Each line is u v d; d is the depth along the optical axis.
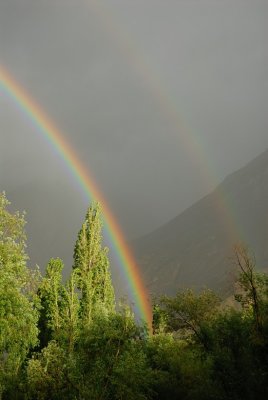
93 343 22.56
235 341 24.41
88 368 22.23
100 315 23.58
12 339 24.52
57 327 38.62
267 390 21.67
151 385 24.62
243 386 22.03
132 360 21.53
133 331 23.05
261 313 23.28
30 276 27.03
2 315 24.02
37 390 22.75
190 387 26.11
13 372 25.59
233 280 25.69
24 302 25.17
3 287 24.52
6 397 25.08
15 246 26.81
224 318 26.11
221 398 22.22
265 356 22.67
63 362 23.06
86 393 20.89
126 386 20.80
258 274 25.09
